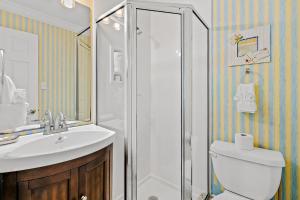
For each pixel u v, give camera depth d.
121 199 1.35
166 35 1.51
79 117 1.52
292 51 1.24
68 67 1.44
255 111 1.38
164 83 1.62
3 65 1.10
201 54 1.53
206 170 1.65
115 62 1.40
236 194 1.28
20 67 1.17
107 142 1.15
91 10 1.58
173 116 1.52
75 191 0.94
